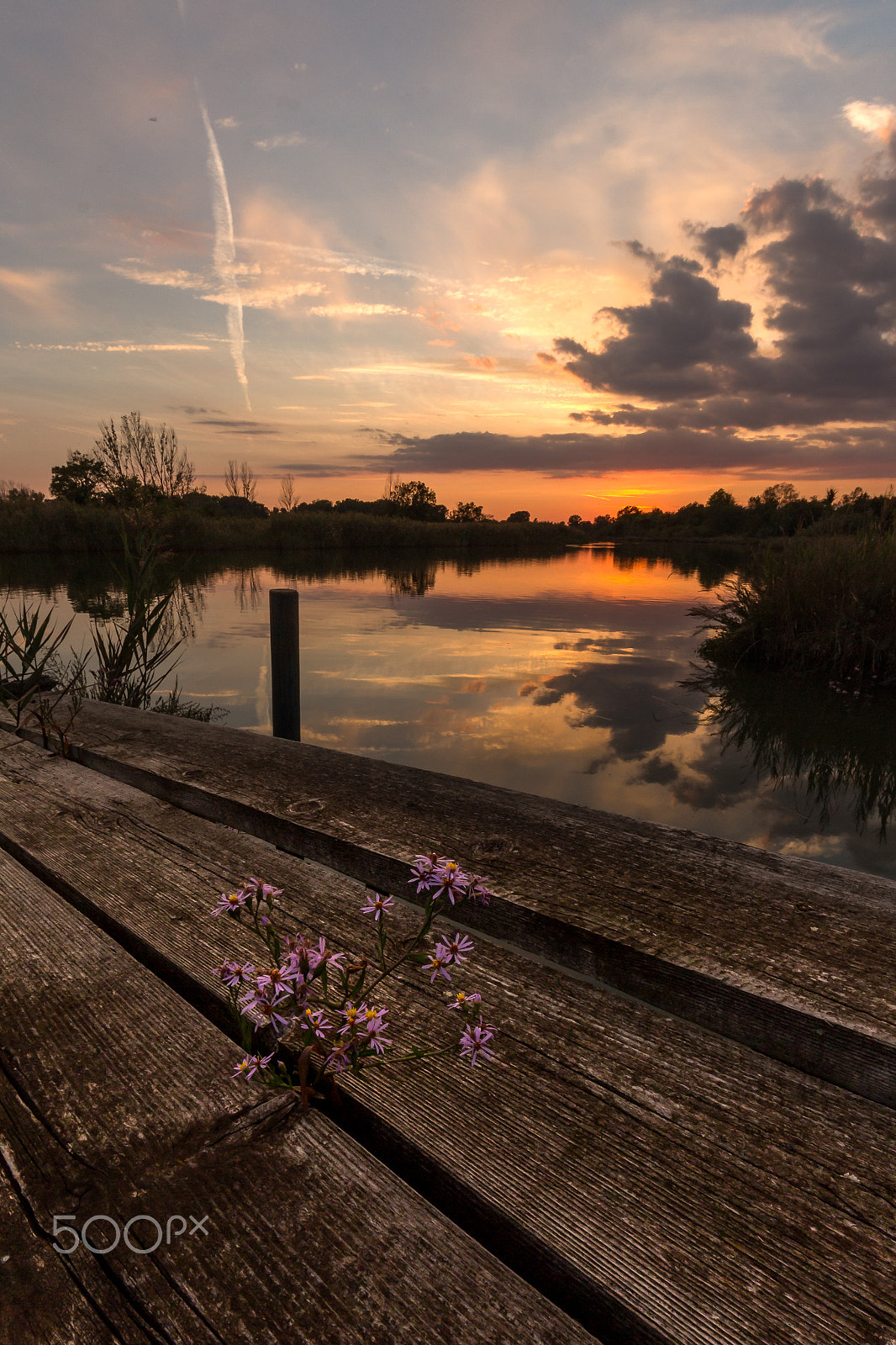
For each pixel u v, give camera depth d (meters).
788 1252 0.61
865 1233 0.63
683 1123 0.75
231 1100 0.77
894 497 7.86
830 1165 0.70
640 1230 0.64
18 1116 0.75
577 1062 0.84
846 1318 0.56
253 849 1.39
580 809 1.54
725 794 3.62
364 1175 0.67
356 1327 0.54
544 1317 0.55
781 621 6.99
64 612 8.95
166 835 1.46
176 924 1.12
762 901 1.12
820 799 3.58
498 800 1.59
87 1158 0.69
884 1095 0.81
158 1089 0.78
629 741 4.50
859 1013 0.85
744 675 6.48
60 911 1.16
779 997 0.88
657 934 1.03
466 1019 0.91
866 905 1.11
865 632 6.33
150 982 0.97
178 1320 0.55
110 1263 0.59
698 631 8.54
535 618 9.73
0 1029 0.88
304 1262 0.59
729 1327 0.56
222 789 1.70
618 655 7.28
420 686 5.85
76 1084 0.79
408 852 1.31
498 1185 0.68
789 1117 0.76
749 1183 0.68
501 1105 0.78
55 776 1.85
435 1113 0.77
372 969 1.00
